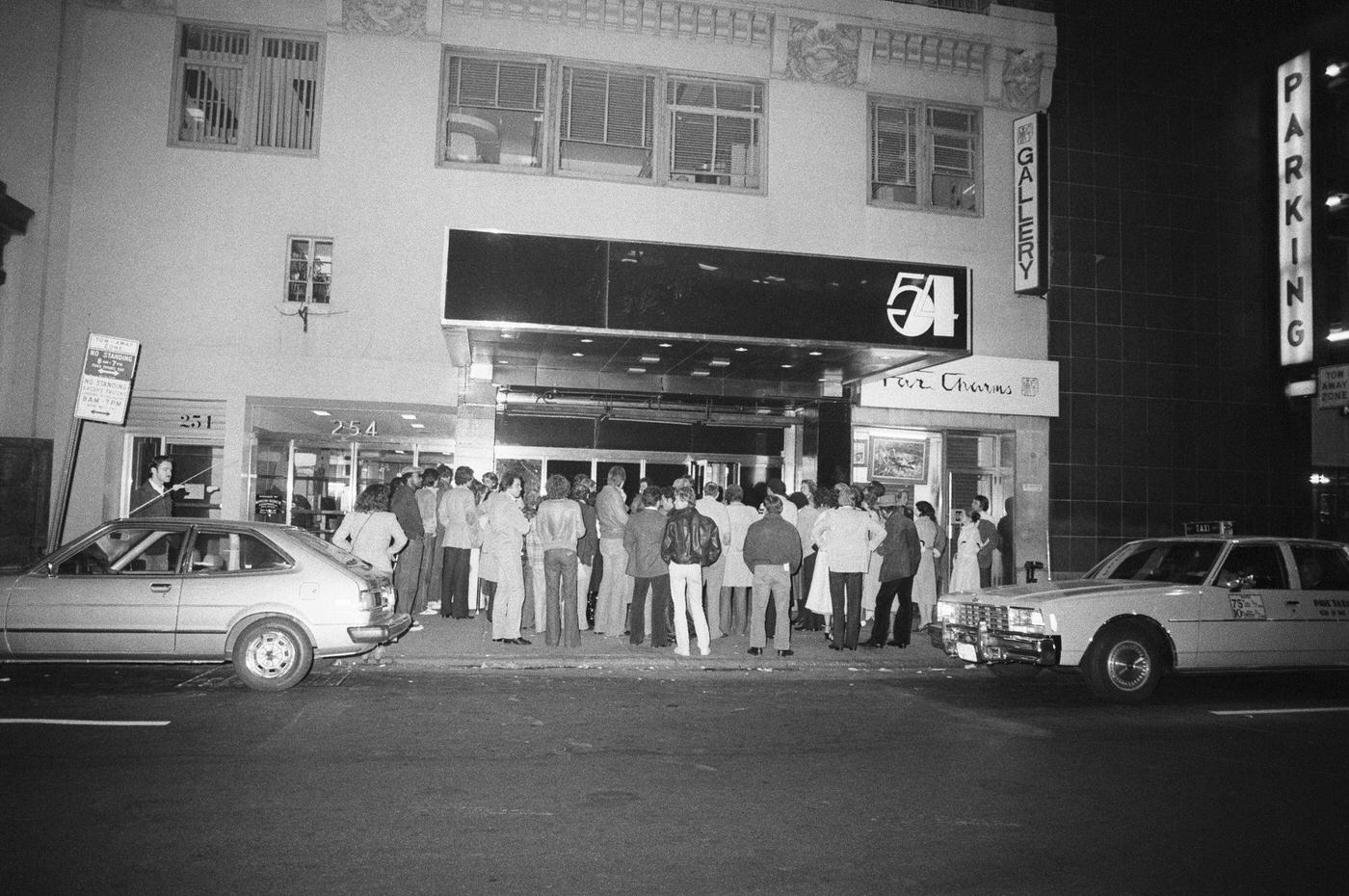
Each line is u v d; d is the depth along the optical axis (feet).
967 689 31.48
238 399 45.91
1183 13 59.31
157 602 27.58
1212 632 30.22
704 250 40.60
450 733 23.31
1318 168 58.08
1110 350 56.70
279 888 13.99
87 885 13.89
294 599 27.96
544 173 49.26
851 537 37.86
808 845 16.30
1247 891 14.66
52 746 21.20
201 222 46.29
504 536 36.60
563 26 49.90
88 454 45.03
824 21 52.13
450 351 44.47
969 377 54.13
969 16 54.34
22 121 43.68
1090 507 55.67
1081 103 57.21
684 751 22.30
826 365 47.32
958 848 16.29
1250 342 59.11
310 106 47.75
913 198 54.54
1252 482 58.34
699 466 53.01
